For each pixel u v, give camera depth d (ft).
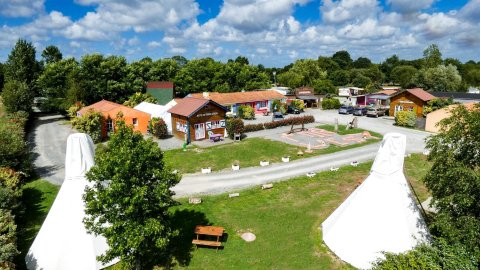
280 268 54.80
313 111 230.48
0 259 45.78
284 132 154.10
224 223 69.72
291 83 374.43
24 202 80.64
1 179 76.07
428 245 45.16
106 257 47.21
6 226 52.26
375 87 353.51
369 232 55.47
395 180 56.85
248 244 61.93
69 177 55.52
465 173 42.37
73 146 55.06
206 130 142.51
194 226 68.49
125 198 45.85
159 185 48.91
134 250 48.60
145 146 49.52
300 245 60.95
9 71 227.40
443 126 49.75
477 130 43.45
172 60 288.51
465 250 40.91
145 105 174.09
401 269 39.47
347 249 56.29
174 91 255.70
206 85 290.35
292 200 80.69
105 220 47.98
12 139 94.22
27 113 175.42
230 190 87.20
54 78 212.84
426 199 81.15
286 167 105.81
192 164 109.40
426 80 290.97
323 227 65.16
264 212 74.38
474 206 44.70
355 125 163.02
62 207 54.44
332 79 455.22
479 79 396.98
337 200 80.33
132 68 246.47
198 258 57.88
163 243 48.01
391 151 56.85
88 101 220.84
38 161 113.80
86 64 223.92
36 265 53.31
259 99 215.92
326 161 111.04
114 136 49.62
